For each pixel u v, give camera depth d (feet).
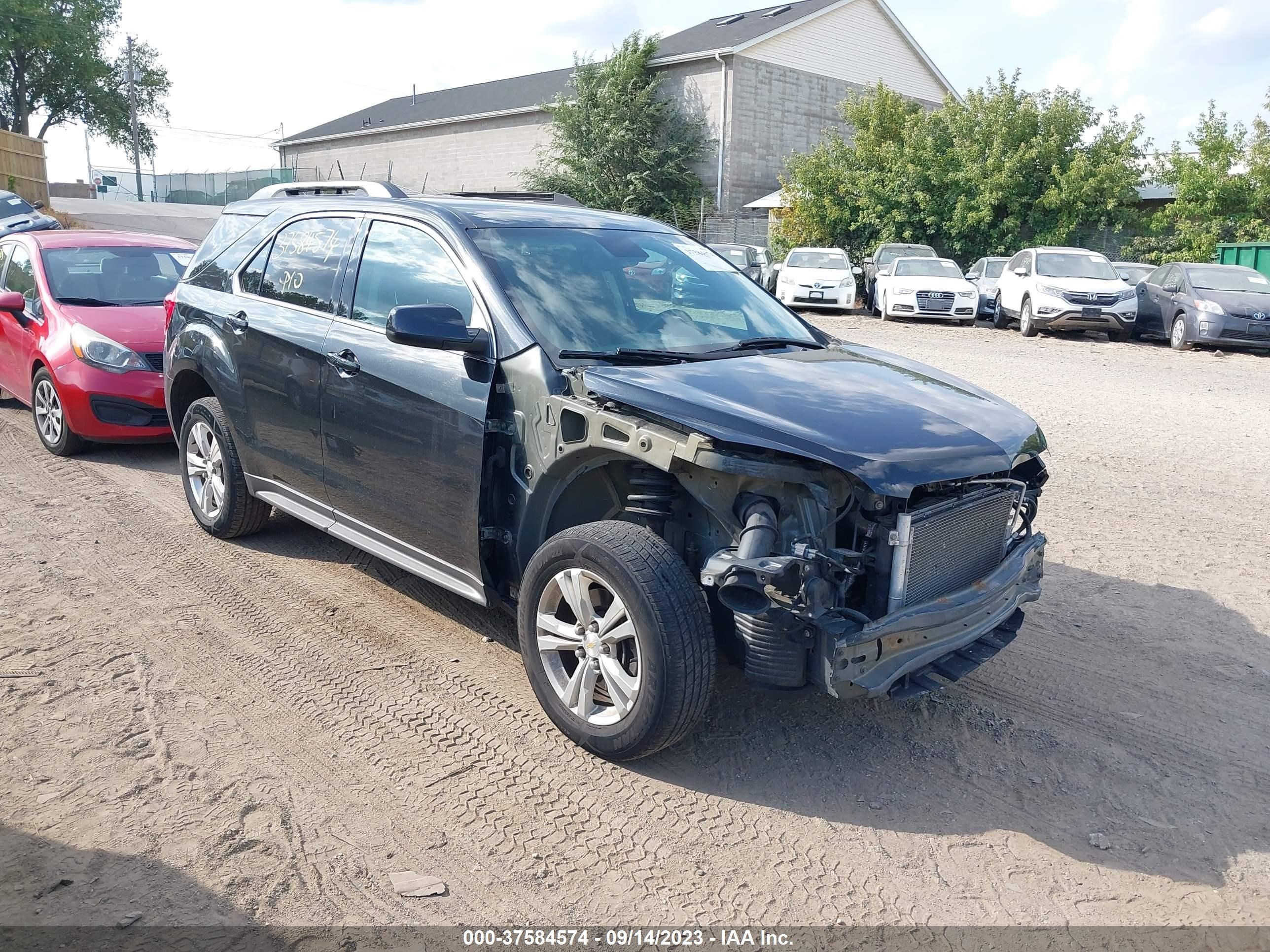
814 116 121.70
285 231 17.60
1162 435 31.53
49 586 16.87
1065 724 13.20
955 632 11.49
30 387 26.37
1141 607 17.19
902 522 10.75
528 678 13.66
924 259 77.77
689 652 10.85
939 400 12.66
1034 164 89.66
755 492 10.98
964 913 9.59
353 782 11.43
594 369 12.15
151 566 17.95
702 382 11.93
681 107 117.60
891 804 11.32
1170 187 91.35
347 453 15.14
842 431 10.98
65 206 114.93
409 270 14.75
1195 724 13.28
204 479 19.44
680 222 114.11
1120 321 61.31
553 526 12.80
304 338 15.81
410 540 14.49
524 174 123.85
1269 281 58.85
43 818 10.52
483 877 9.89
